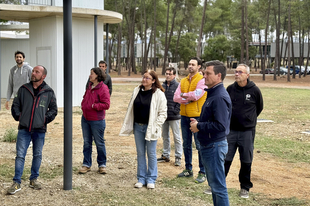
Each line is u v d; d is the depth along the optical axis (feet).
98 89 19.19
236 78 16.35
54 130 32.78
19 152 16.61
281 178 20.20
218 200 12.89
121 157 23.63
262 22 197.36
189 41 231.50
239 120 16.46
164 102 17.84
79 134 31.50
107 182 18.61
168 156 23.12
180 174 19.88
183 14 167.63
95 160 22.81
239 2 139.54
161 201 16.14
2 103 51.55
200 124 12.57
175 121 21.98
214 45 231.50
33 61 51.52
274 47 271.28
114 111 48.08
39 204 15.34
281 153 26.30
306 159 24.63
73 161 22.39
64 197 16.25
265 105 58.75
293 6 160.86
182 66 299.38
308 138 32.01
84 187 17.69
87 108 19.17
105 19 51.70
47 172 19.80
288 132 34.91
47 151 24.50
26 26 65.10
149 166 18.12
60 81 48.73
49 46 48.85
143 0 189.16
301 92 89.20
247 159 16.58
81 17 50.11
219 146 12.67
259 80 155.12
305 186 18.80
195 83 18.84
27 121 16.39
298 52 266.36
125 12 194.39
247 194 16.87
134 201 15.99
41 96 16.61
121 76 173.68
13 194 16.30
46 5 48.37
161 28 217.15
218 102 12.39
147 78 17.56
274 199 16.70
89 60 51.55
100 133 19.57
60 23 48.11
